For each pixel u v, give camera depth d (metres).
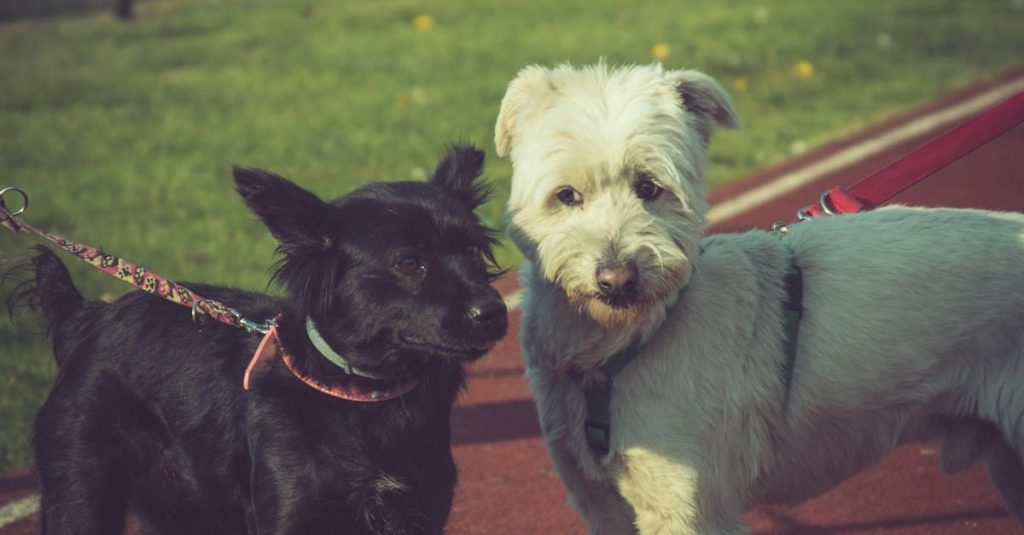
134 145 13.26
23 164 12.58
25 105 15.24
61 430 4.86
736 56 16.44
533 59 16.55
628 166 4.76
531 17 19.92
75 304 5.25
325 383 4.46
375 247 4.40
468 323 4.33
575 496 5.10
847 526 5.96
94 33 20.48
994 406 4.85
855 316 4.89
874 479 6.45
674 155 4.83
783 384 4.90
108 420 4.86
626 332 4.66
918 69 16.02
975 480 6.40
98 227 10.46
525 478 6.50
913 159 5.53
